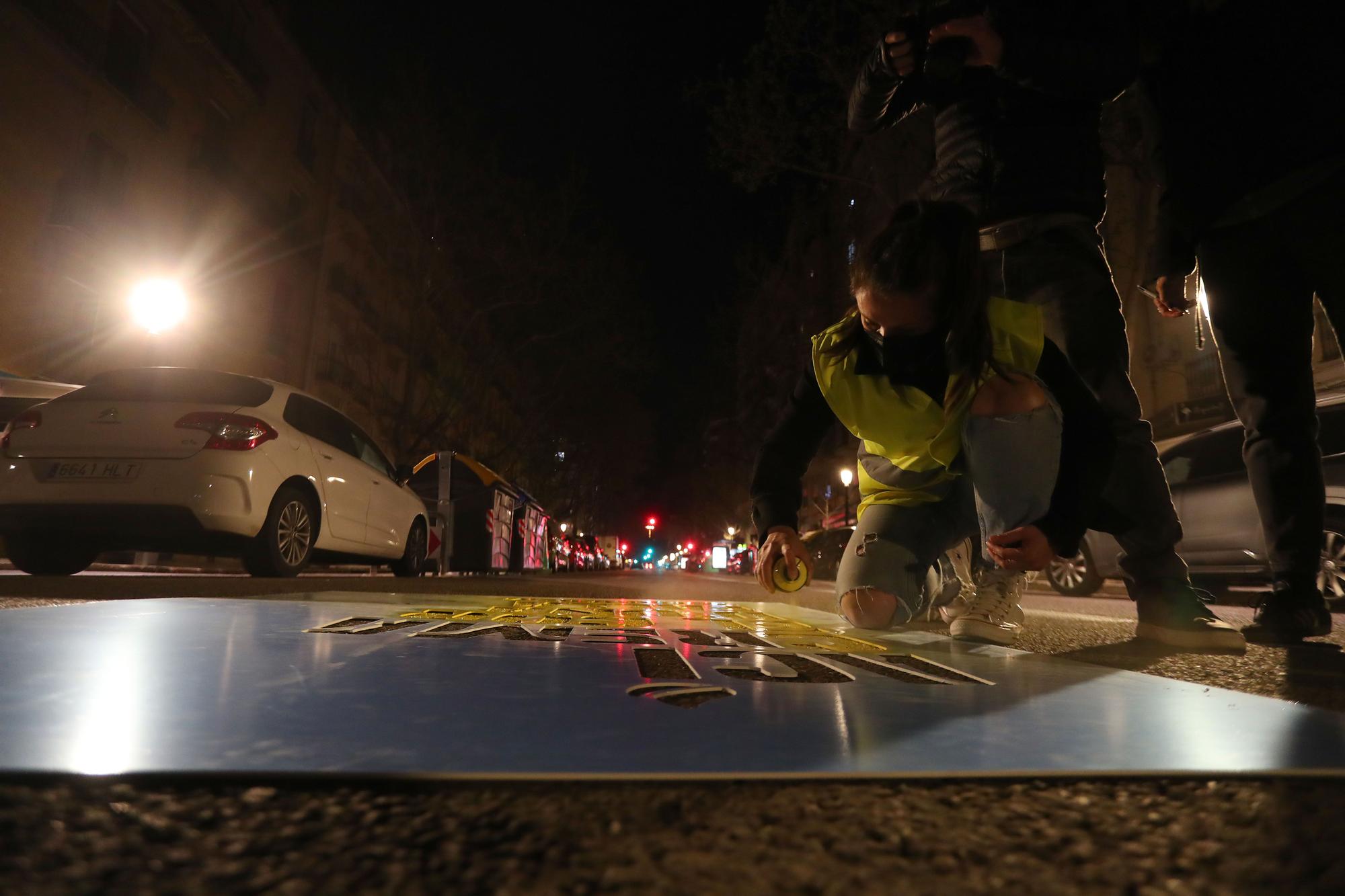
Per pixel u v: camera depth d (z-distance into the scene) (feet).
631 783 2.08
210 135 69.97
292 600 9.41
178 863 1.54
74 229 52.42
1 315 48.47
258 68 73.77
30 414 17.16
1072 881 1.56
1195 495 23.53
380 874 1.52
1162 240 8.33
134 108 58.95
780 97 55.06
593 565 164.35
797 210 132.26
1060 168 7.72
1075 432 5.69
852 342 6.32
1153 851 1.72
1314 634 7.72
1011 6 6.96
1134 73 7.04
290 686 3.34
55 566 18.58
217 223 69.51
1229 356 8.18
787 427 7.02
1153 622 7.40
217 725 2.57
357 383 95.25
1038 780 2.22
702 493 206.08
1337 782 2.25
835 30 52.90
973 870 1.61
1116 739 2.71
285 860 1.57
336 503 21.42
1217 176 7.63
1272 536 7.97
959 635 6.77
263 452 18.03
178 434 16.96
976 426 5.84
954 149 8.27
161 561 39.88
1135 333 64.54
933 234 5.30
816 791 2.08
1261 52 7.36
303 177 83.87
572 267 90.07
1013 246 7.88
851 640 6.33
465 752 2.32
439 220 81.51
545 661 4.38
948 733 2.74
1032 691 3.76
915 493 7.04
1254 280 7.84
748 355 153.28
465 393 92.63
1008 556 5.26
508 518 52.44
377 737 2.47
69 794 1.89
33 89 50.60
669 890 1.47
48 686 3.20
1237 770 2.30
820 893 1.47
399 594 12.44
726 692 3.42
